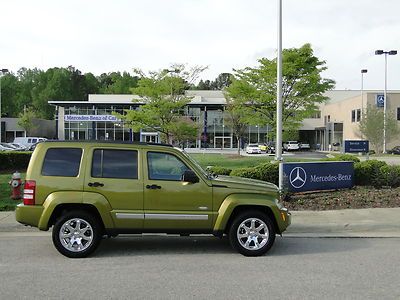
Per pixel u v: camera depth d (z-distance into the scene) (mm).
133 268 6855
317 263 7211
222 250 8156
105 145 7719
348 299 5406
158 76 24906
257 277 6367
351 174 15195
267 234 7730
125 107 67938
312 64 23812
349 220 10734
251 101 25375
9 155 21594
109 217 7500
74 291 5695
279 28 16844
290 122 25203
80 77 114812
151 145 7816
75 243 7512
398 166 15953
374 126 47719
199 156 36000
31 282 6086
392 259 7480
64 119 68562
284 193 13078
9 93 103875
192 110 66875
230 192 7727
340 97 85500
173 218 7578
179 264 7121
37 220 7453
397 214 11453
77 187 7500
